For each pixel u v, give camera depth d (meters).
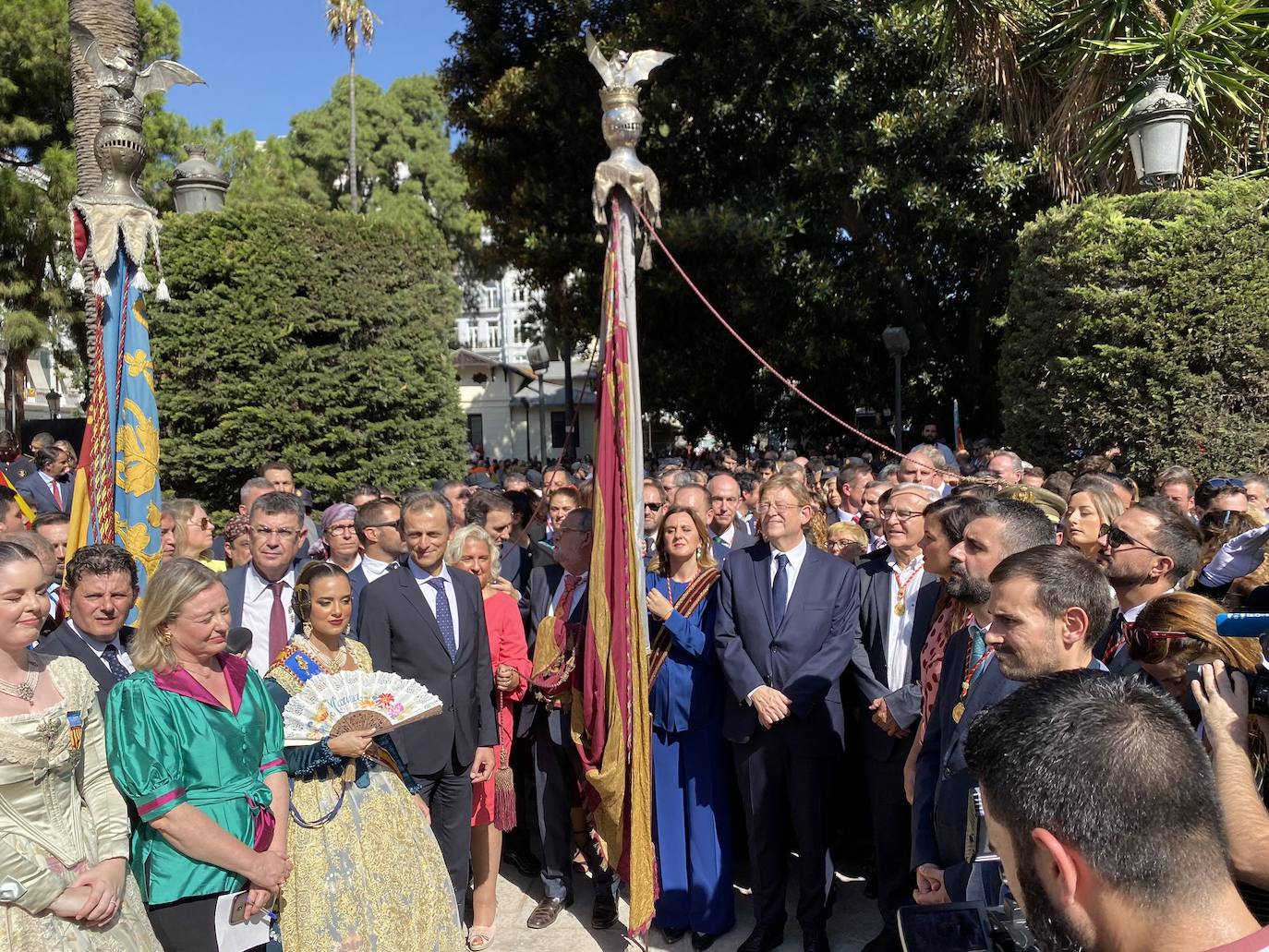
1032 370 8.30
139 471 5.20
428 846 3.77
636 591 4.39
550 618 4.97
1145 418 7.12
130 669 3.74
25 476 10.85
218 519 9.96
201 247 9.83
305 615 3.89
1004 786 1.37
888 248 17.36
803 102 16.28
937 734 3.39
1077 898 1.29
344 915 3.47
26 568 2.88
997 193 15.37
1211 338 6.86
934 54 14.84
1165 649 2.47
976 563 3.09
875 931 4.69
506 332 60.66
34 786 2.85
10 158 20.67
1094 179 9.56
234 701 3.33
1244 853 1.89
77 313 21.17
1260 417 6.84
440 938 3.66
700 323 19.19
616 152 4.49
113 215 5.21
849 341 18.27
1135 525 3.35
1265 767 2.21
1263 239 6.82
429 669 4.47
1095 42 8.43
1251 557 2.92
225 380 9.98
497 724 4.80
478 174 19.56
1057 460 8.03
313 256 10.23
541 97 17.77
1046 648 2.50
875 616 4.62
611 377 4.48
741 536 6.78
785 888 4.82
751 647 4.48
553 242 17.91
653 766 4.77
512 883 5.50
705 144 17.77
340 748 3.55
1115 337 7.28
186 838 3.09
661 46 17.00
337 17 34.38
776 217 16.50
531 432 37.59
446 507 4.69
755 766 4.48
